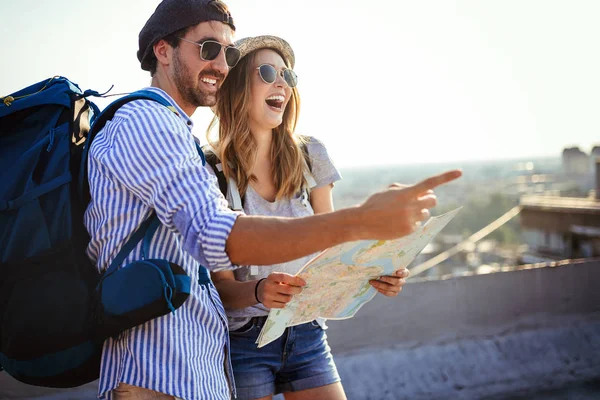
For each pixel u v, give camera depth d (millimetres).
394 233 1289
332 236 1312
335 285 1860
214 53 1716
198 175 1461
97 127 1618
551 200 16250
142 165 1474
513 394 3609
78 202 1608
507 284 3844
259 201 2248
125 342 1562
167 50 1729
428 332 3650
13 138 1619
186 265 1623
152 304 1479
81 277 1564
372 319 3549
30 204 1526
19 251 1514
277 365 2186
